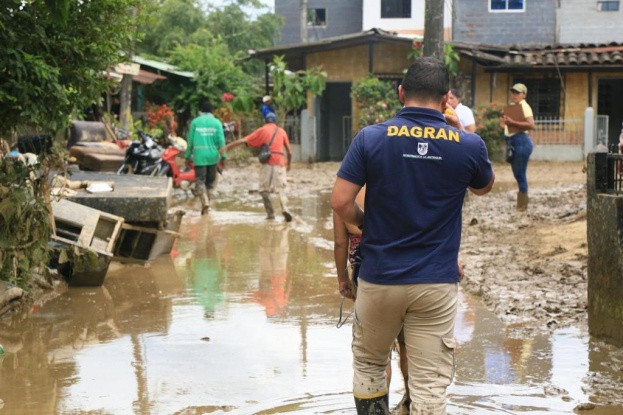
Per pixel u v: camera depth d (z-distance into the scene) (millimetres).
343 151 29391
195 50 31562
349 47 27797
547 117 27891
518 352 6207
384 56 28062
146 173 16000
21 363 6012
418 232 4004
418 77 4125
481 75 27797
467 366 5895
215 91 30734
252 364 6004
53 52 7676
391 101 26719
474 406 5113
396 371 5934
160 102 31281
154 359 6125
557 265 9078
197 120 14328
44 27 7531
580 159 27312
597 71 27047
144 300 7973
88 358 6141
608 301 6328
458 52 26359
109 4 7793
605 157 6402
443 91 4145
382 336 4219
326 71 28328
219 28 39156
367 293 4090
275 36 41094
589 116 27047
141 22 8359
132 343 6535
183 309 7637
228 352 6297
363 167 4039
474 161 4062
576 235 10648
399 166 4000
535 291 7992
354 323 4352
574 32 34031
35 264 7684
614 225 6176
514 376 5668
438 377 4109
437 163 4000
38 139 11172
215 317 7355
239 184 20812
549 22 34094
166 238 10320
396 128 4047
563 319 7070
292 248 10992
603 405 5109
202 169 14273
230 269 9547
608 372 5727
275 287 8609
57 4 6770
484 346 6375
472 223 12703
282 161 13680
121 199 9078
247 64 39750
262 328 6984
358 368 4398
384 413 4422
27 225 7395
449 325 4102
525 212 13844
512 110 13742
